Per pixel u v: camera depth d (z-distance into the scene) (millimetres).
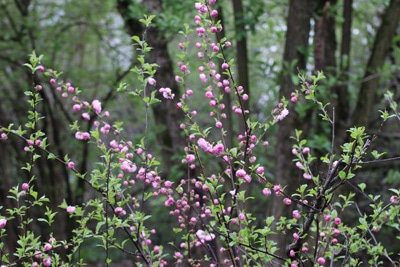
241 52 3848
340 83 3877
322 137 3645
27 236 1844
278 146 3734
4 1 6430
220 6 3641
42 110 6094
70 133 6281
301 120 3713
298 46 3787
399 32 5152
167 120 4270
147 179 1968
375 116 5223
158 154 4770
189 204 2025
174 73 4480
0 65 6008
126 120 7254
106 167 1817
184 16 3859
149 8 4098
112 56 6793
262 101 6633
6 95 6484
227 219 1749
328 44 4270
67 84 1913
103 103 6160
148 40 4062
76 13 6355
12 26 5930
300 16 3789
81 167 6285
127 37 6312
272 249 1765
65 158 1850
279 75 4047
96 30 6273
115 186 1837
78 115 6516
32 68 1878
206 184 1782
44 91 5973
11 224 5035
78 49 6910
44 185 6199
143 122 7234
